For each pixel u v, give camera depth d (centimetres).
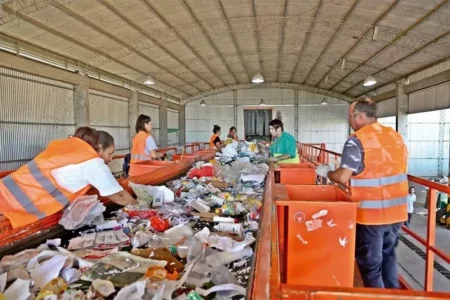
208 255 147
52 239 175
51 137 930
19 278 125
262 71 1712
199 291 117
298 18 970
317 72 1645
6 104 774
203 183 333
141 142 473
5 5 642
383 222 208
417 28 898
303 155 1178
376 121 219
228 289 117
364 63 1345
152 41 1073
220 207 244
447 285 642
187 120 2092
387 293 90
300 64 1536
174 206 243
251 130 2047
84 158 197
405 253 797
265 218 142
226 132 2061
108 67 1195
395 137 215
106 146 229
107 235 179
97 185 200
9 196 180
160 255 148
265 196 184
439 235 925
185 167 427
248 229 195
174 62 1369
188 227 191
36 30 776
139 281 116
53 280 124
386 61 1254
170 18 930
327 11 907
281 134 470
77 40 912
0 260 144
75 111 1044
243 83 2023
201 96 2072
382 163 207
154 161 452
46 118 910
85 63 1081
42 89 894
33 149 860
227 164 470
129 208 228
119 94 1333
